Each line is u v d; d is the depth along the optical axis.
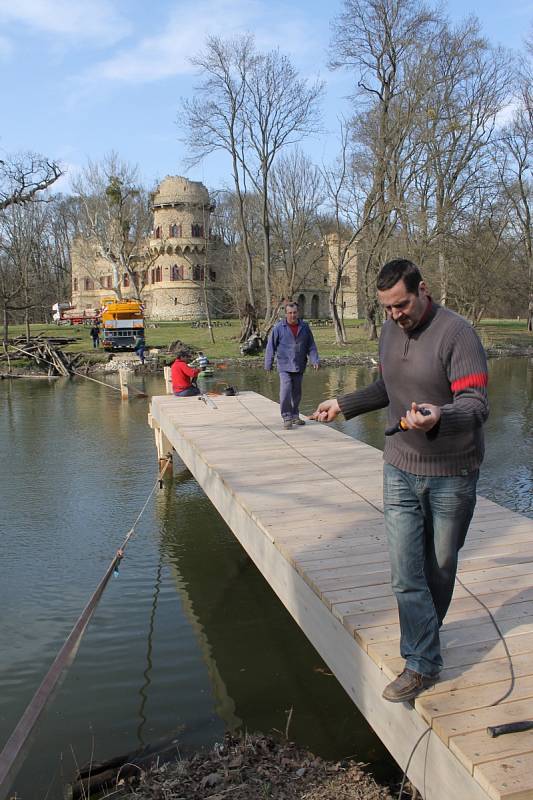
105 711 4.41
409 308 2.59
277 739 4.05
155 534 8.04
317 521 5.07
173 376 12.56
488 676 2.90
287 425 8.95
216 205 67.00
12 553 7.39
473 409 2.45
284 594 4.48
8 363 29.52
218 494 6.58
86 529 8.21
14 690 4.70
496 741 2.45
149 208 68.69
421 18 33.91
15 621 5.77
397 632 3.27
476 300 41.16
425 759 2.66
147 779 3.60
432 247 35.44
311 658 5.16
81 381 26.69
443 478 2.68
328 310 79.38
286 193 41.19
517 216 47.16
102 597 6.27
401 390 2.75
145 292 71.00
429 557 2.85
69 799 3.53
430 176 36.69
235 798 3.32
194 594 6.36
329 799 3.31
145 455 12.32
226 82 37.03
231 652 5.25
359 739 4.05
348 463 7.02
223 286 61.47
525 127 44.53
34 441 13.75
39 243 72.50
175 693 4.64
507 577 3.99
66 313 58.88
